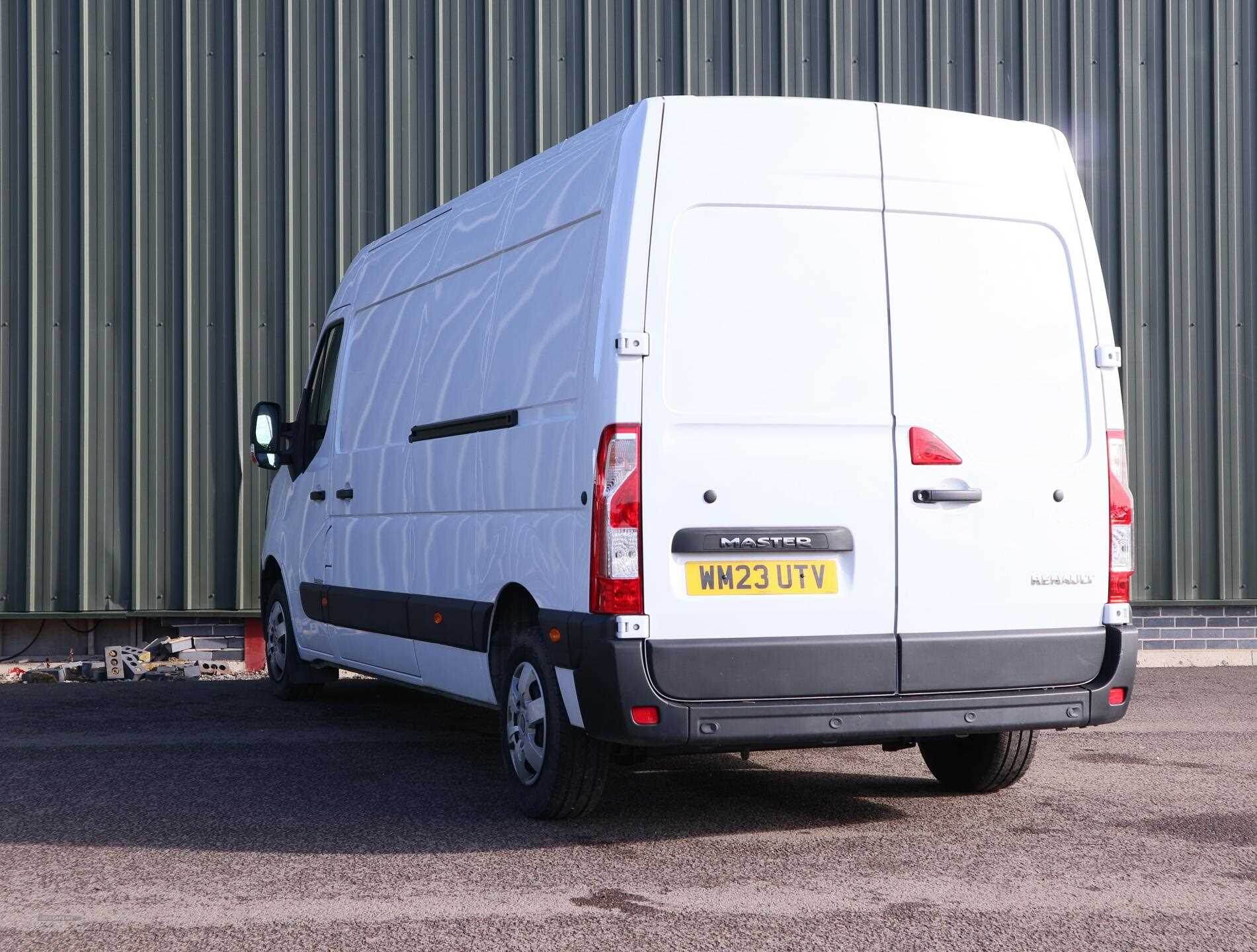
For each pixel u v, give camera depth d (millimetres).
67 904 4297
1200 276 11148
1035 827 5336
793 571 4922
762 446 4910
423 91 10812
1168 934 3957
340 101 10758
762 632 4879
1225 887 4453
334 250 10758
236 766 6688
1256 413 11156
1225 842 5070
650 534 4789
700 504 4844
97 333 10578
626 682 4730
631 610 4766
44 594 10477
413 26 10812
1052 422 5277
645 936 3943
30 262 10562
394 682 7133
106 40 10656
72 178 10609
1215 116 11156
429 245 6879
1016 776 5891
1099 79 11156
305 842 5094
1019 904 4262
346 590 7531
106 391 10570
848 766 6715
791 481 4926
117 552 10539
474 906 4246
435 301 6637
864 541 4992
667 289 4891
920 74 11094
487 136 10820
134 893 4410
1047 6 11156
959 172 5262
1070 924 4059
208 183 10695
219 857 4871
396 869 4699
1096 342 5383
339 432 7781
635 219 4898
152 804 5785
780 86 10984
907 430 5062
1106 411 5371
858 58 11047
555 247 5441
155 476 10586
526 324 5574
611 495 4777
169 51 10695
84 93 10602
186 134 10664
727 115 5039
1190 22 11195
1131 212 11156
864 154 5137
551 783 5285
